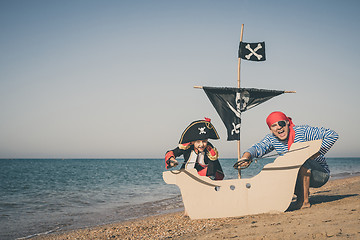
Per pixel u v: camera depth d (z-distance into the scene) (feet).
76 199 41.81
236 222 14.25
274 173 15.42
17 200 41.70
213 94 17.60
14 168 206.39
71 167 232.94
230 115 17.57
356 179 47.57
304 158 15.38
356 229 9.96
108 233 17.49
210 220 15.39
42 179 96.12
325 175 16.14
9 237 20.35
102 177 105.19
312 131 15.78
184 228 14.69
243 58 17.99
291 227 11.62
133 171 160.25
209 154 16.61
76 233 19.39
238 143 17.31
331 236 9.60
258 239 10.48
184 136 16.48
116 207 33.42
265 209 15.38
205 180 15.64
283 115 16.01
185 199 15.72
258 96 17.61
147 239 14.07
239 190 15.55
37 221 25.93
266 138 16.72
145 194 46.55
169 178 15.83
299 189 16.06
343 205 15.16
